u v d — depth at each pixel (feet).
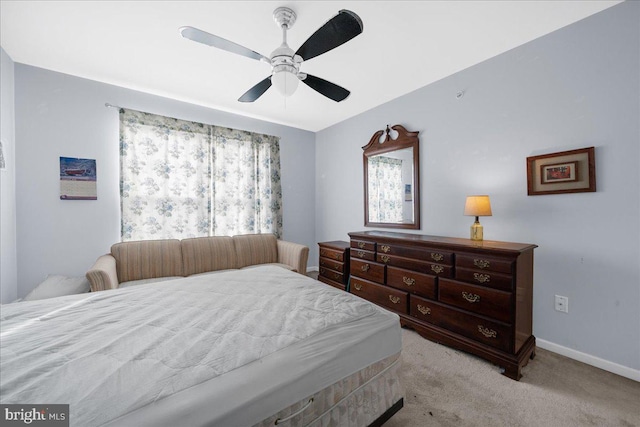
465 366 6.05
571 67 6.29
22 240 8.01
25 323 3.72
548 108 6.64
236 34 6.56
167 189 10.22
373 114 11.38
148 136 9.84
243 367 2.82
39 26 6.29
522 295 5.99
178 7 5.67
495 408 4.79
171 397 2.34
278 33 6.51
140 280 8.57
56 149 8.44
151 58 7.65
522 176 7.09
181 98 10.40
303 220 14.55
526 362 5.97
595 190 5.97
